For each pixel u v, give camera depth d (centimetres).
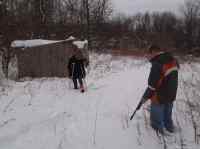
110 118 380
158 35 2973
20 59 852
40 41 891
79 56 608
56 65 865
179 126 334
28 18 1201
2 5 868
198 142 294
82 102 482
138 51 1925
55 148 282
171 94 310
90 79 779
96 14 2386
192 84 555
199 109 386
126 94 549
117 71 981
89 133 324
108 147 286
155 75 306
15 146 288
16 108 439
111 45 2492
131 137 312
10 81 733
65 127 343
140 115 392
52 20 1992
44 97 524
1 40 811
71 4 2278
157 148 283
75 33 2172
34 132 328
